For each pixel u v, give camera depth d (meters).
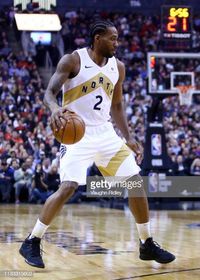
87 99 4.05
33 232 4.01
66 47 19.86
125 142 4.40
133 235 6.43
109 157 4.13
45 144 13.74
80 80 4.02
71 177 3.98
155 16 21.73
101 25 4.01
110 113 4.54
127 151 4.18
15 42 19.81
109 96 4.15
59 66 3.97
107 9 21.92
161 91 12.18
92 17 21.38
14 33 19.98
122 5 21.98
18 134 14.01
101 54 4.05
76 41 19.95
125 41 20.39
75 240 5.92
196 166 13.55
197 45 19.89
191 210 10.78
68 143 3.68
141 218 4.20
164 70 17.45
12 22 20.09
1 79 17.19
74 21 20.83
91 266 4.23
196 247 5.41
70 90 4.06
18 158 13.05
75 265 4.28
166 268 4.15
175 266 4.25
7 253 4.88
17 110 15.62
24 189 12.80
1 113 14.77
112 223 8.02
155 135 12.12
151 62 12.10
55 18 14.12
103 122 4.13
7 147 13.19
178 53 12.12
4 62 17.86
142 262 4.43
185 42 12.24
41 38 19.31
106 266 4.24
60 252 4.99
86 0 21.81
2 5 20.52
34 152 13.59
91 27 4.07
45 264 4.30
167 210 10.78
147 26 21.17
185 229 7.25
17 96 16.25
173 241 5.92
